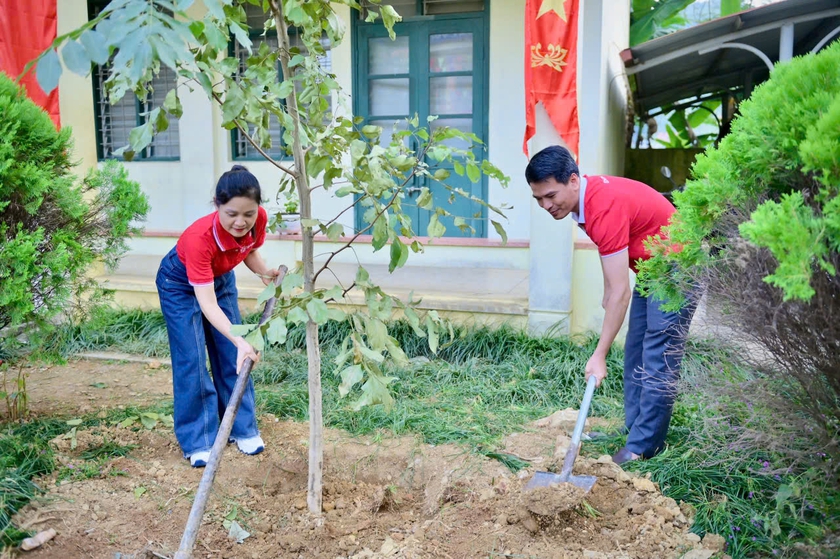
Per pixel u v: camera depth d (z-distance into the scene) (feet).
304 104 10.07
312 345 10.43
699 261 8.51
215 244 11.69
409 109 27.99
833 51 7.69
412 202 28.22
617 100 29.14
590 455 12.39
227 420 9.53
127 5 6.61
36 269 12.26
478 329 18.78
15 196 12.51
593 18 21.21
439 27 27.04
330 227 9.52
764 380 8.65
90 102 22.22
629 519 10.04
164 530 10.40
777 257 6.76
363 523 10.69
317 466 10.73
